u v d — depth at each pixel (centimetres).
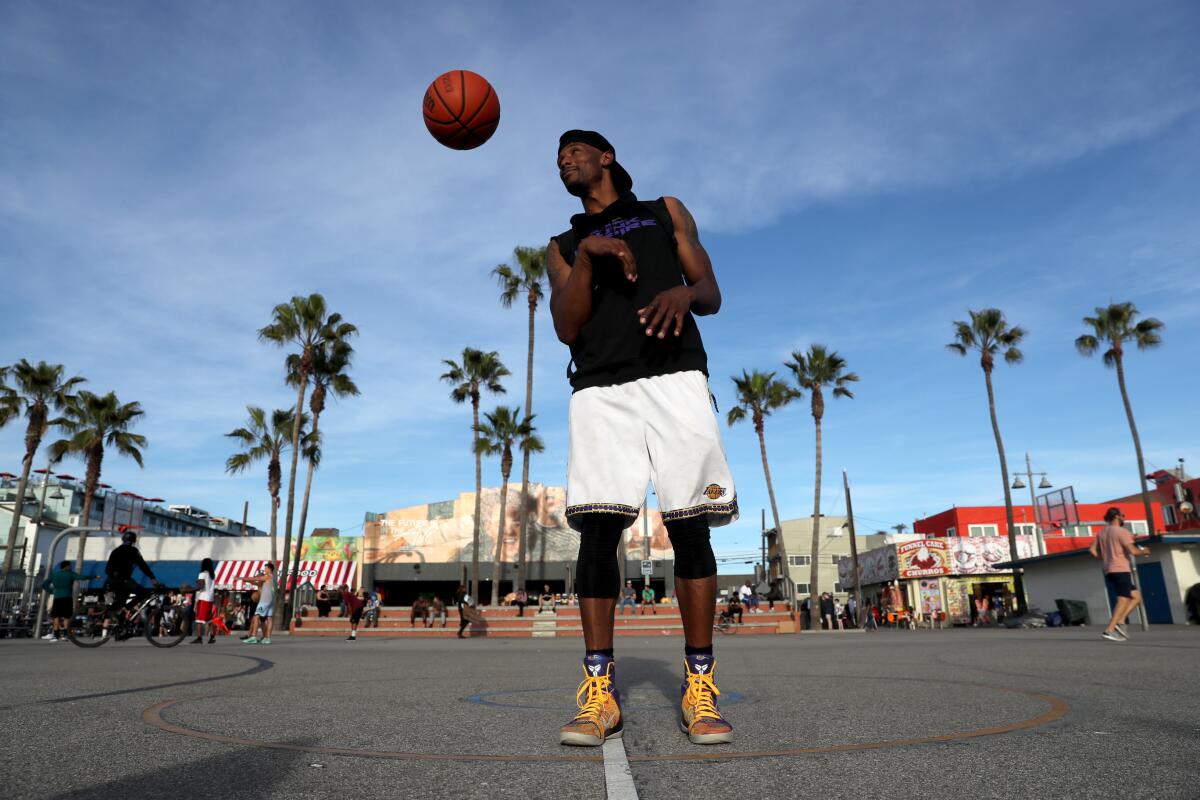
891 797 144
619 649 1018
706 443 249
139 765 179
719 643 1278
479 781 163
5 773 170
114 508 6097
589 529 247
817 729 231
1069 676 406
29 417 3247
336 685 411
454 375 3559
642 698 331
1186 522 3256
